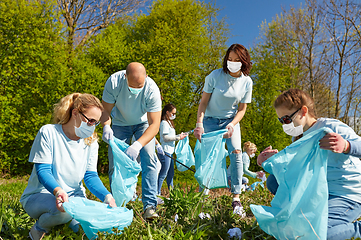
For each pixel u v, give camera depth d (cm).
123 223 217
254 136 1132
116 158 272
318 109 1535
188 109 1151
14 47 937
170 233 226
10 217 246
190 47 1180
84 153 241
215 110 390
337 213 201
